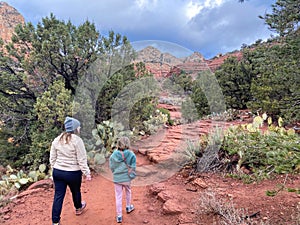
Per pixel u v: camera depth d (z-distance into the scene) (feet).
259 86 28.17
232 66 38.24
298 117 19.13
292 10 18.40
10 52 29.76
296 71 18.71
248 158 14.49
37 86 30.58
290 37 19.39
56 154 10.16
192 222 9.07
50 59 28.35
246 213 8.92
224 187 12.22
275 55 24.97
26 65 28.35
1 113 29.09
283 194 10.25
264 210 9.02
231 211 8.97
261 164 14.08
